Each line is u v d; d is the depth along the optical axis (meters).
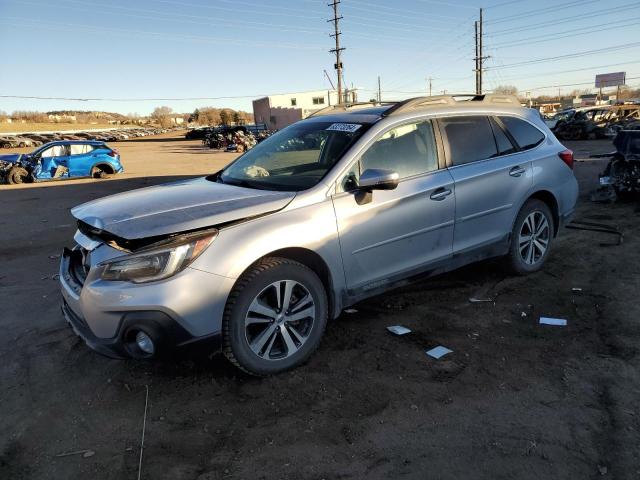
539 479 2.43
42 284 5.79
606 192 9.07
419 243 4.10
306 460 2.62
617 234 6.69
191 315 3.01
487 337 3.89
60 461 2.69
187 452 2.72
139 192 3.95
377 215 3.79
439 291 4.84
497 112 4.90
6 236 8.78
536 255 5.23
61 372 3.63
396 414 2.97
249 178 4.13
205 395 3.24
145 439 2.84
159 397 3.25
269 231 3.28
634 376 3.27
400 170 4.03
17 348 4.05
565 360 3.51
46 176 18.22
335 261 3.61
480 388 3.20
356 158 3.80
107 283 3.03
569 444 2.66
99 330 3.09
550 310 4.34
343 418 2.95
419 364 3.53
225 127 52.47
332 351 3.75
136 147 51.12
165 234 3.00
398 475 2.49
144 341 3.04
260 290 3.26
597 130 26.97
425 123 4.29
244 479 2.50
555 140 5.40
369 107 4.84
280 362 3.41
